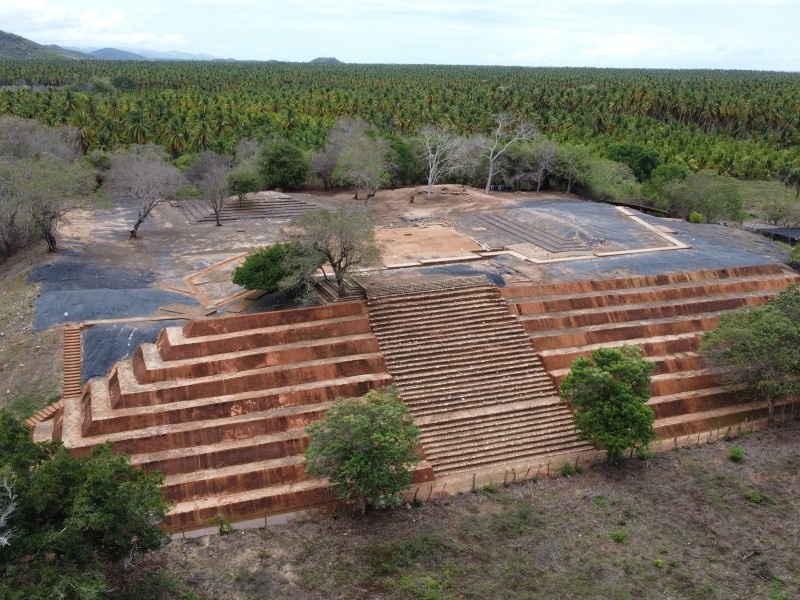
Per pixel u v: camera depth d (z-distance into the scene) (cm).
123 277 4931
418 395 3659
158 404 3331
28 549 2041
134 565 2570
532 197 7731
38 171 5272
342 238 3941
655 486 3216
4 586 1941
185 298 4519
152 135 9256
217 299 4462
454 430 3522
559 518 2961
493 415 3634
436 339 3981
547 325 4219
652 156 9481
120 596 2298
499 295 4372
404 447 2759
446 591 2503
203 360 3544
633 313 4428
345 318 3941
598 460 3438
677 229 6253
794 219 7644
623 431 3188
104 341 3862
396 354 3847
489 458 3403
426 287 4319
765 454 3503
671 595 2531
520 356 3984
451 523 2908
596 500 3089
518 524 2906
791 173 9188
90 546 2172
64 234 6122
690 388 4009
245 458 3158
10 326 4197
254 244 5909
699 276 4956
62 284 4747
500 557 2702
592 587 2558
